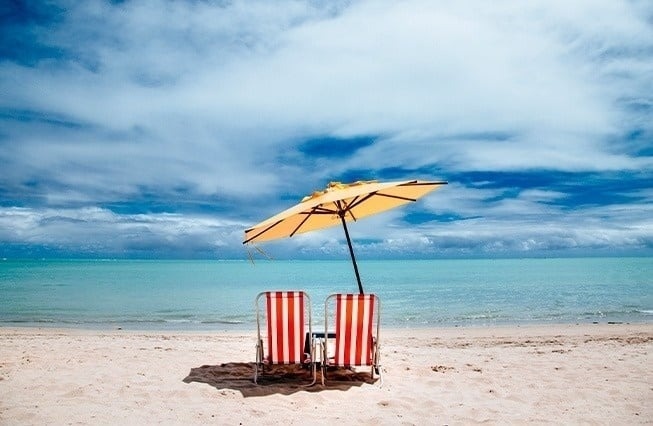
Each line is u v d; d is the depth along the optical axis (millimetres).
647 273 51031
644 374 5723
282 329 4844
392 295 22469
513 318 13867
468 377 5566
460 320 13531
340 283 34875
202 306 17922
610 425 3953
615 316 14094
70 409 4234
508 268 81250
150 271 69562
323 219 6176
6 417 4004
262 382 5234
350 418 4094
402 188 5723
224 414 4160
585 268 75312
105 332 10922
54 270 67062
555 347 7863
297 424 3945
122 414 4129
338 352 4934
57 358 6488
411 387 5082
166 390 4848
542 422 4012
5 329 11383
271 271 73125
